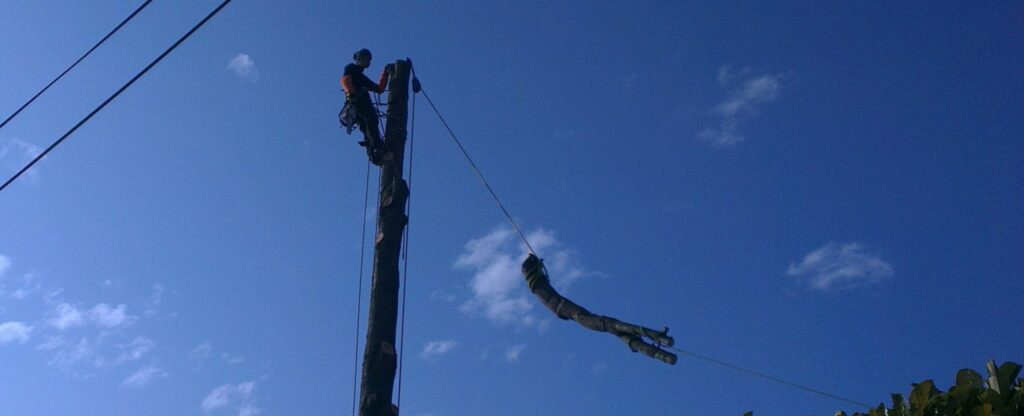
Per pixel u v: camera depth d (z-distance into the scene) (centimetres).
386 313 1005
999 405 848
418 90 1198
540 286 1066
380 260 1036
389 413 959
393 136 1127
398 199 1071
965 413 859
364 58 1198
